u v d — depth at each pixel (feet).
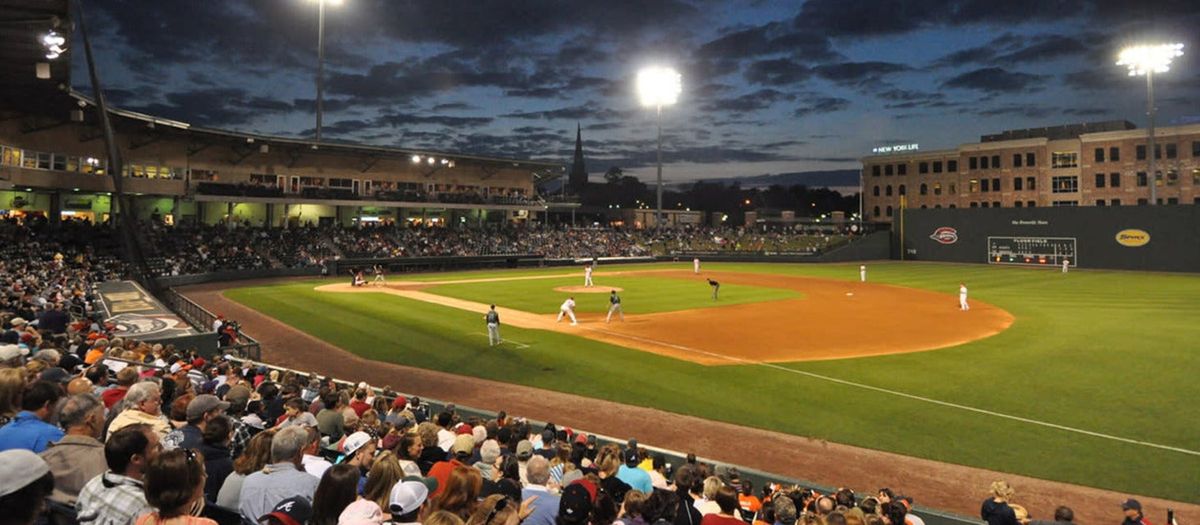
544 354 74.43
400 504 13.14
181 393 28.81
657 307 114.01
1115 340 81.61
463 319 98.99
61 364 32.24
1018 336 85.51
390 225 226.38
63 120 125.29
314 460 21.08
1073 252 207.72
